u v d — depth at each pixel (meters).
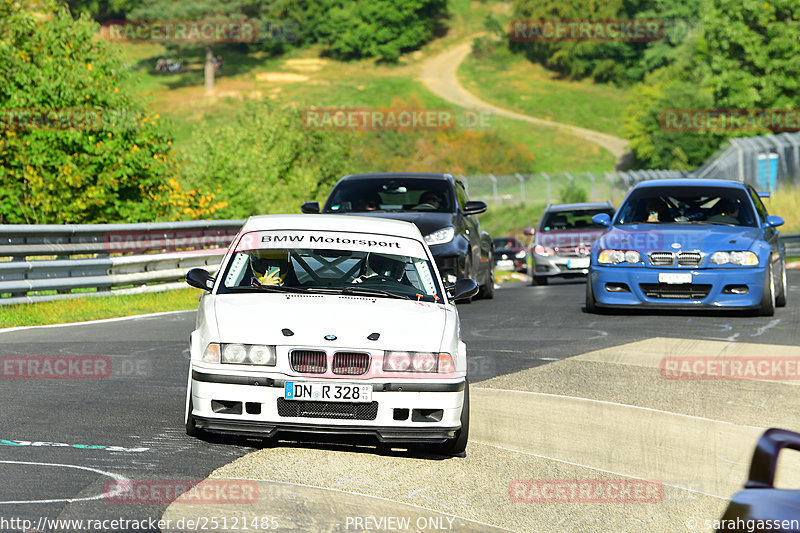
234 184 82.75
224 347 15.26
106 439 15.60
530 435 17.66
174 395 19.59
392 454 15.97
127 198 58.78
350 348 15.17
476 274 38.06
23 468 13.62
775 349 25.56
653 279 31.47
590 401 19.92
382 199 37.06
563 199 162.00
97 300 36.12
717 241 31.53
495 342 27.31
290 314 15.85
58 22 58.84
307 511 12.61
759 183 104.62
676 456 16.64
